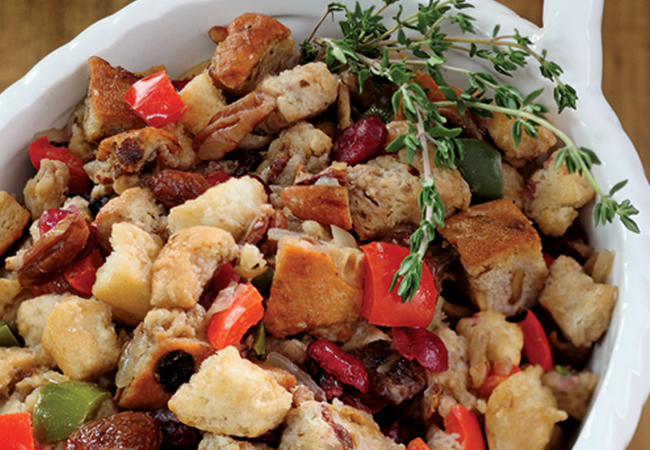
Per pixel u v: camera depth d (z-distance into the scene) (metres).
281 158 0.35
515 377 0.34
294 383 0.32
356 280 0.33
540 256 0.35
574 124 0.35
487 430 0.34
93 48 0.37
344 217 0.34
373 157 0.35
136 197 0.34
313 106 0.35
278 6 0.37
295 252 0.32
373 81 0.36
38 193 0.36
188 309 0.32
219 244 0.32
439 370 0.34
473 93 0.36
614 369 0.33
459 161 0.35
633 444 0.40
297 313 0.33
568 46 0.35
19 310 0.34
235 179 0.34
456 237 0.35
